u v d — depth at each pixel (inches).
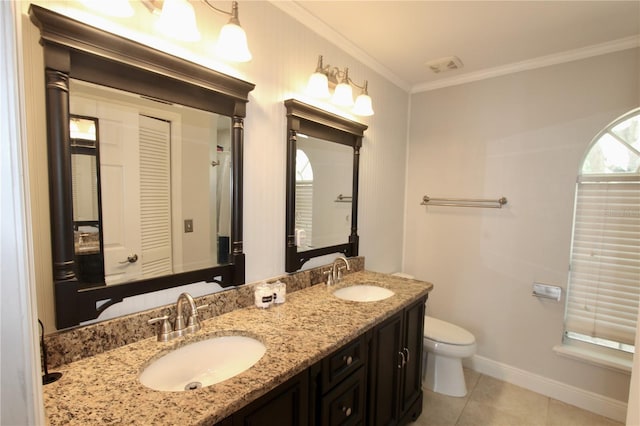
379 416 60.9
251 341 47.8
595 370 81.8
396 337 65.3
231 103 54.0
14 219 17.8
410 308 70.6
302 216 70.1
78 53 36.7
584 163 84.8
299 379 41.0
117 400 30.9
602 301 83.5
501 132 94.7
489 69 95.4
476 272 100.8
